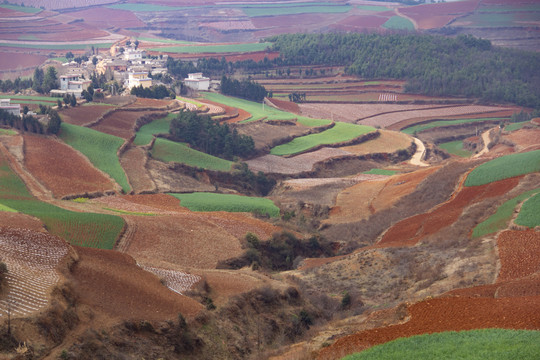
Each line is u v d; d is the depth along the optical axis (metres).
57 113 172.38
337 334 55.34
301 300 71.31
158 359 49.66
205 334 55.66
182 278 68.00
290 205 131.00
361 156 197.88
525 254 71.25
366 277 80.25
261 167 177.75
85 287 56.25
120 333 49.94
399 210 115.94
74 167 135.50
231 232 98.50
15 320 44.91
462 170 127.75
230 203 124.88
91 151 151.00
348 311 68.56
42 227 86.75
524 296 55.47
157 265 73.88
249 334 60.06
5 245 61.28
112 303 54.41
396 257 83.88
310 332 63.41
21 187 115.69
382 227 107.94
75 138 157.75
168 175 150.12
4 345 42.59
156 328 52.34
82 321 49.56
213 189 147.25
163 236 92.38
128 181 134.25
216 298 64.12
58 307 48.12
